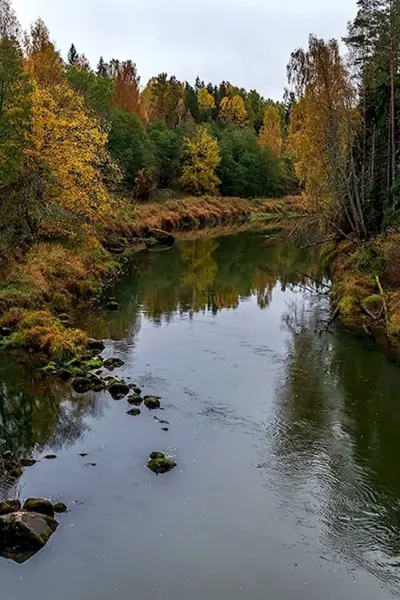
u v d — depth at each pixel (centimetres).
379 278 2473
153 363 1773
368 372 1734
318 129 3244
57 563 875
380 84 3225
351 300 2353
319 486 1107
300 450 1247
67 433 1295
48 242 2934
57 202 2820
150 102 9825
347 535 966
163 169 7488
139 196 6225
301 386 1616
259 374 1703
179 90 11031
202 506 1030
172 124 9375
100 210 3094
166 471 1138
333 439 1302
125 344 1962
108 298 2647
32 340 1828
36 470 1131
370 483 1122
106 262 3284
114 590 827
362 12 3409
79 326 2148
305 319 2358
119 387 1534
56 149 2708
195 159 7600
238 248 4572
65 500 1031
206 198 7475
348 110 3100
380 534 970
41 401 1469
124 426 1336
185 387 1582
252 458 1206
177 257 4031
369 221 3077
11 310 2020
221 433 1315
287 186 9069
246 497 1063
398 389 1605
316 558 909
